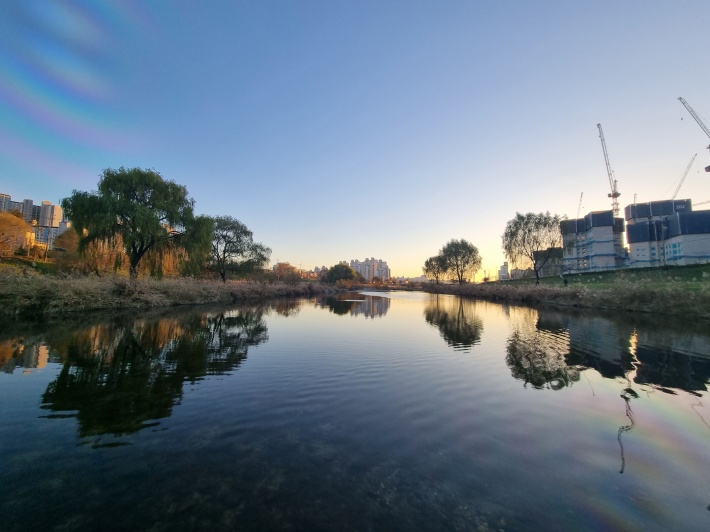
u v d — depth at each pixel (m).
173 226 28.09
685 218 71.62
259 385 7.63
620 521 3.44
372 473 4.19
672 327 16.77
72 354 9.97
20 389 6.98
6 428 5.23
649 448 4.98
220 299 33.44
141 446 4.74
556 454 4.77
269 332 15.73
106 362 9.23
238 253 47.31
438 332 16.06
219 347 11.77
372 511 3.48
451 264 77.69
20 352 10.03
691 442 5.18
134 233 24.50
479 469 4.35
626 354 11.10
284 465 4.32
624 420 5.97
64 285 18.56
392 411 6.23
